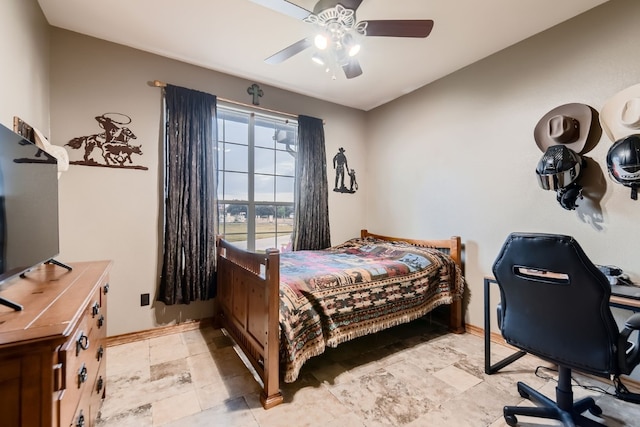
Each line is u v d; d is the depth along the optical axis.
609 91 1.98
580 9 2.07
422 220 3.32
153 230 2.65
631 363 1.28
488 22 2.20
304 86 3.33
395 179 3.67
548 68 2.29
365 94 3.55
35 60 1.96
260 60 2.76
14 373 0.75
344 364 2.20
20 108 1.70
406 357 2.31
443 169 3.10
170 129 2.64
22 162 1.13
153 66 2.65
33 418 0.77
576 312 1.30
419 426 1.55
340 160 3.88
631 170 1.77
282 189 3.52
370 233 4.03
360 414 1.63
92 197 2.42
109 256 2.48
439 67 2.89
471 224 2.83
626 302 1.50
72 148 2.35
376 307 2.21
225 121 3.13
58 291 1.12
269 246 3.42
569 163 2.03
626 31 1.91
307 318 1.86
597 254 2.04
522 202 2.45
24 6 1.76
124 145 2.54
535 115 2.36
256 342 1.88
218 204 2.98
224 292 2.62
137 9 2.08
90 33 2.37
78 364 1.05
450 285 2.72
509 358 2.21
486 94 2.70
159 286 2.66
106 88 2.47
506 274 1.54
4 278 0.98
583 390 1.89
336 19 1.77
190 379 1.94
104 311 1.63
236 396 1.77
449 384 1.94
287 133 3.55
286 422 1.56
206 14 2.12
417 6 2.02
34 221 1.24
